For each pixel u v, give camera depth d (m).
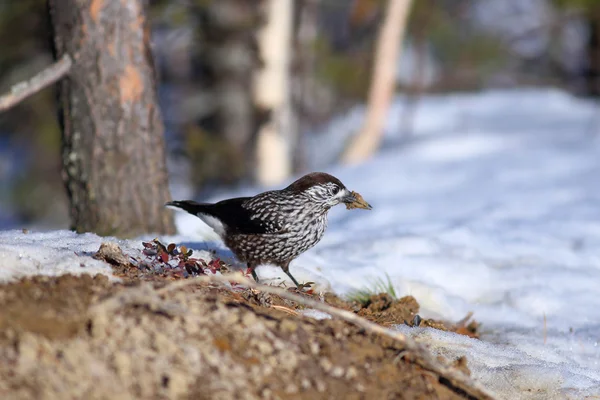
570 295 11.88
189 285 8.45
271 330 7.64
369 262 12.37
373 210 17.70
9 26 23.73
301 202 10.07
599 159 21.47
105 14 11.44
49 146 25.84
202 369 6.91
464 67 34.59
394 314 10.19
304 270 11.13
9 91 11.02
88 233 10.62
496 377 8.38
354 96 31.33
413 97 33.19
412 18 31.31
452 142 25.36
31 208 30.11
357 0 30.95
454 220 16.45
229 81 28.12
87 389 6.40
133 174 11.85
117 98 11.62
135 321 7.23
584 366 9.61
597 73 33.00
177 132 27.78
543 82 36.81
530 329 10.70
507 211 17.11
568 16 33.38
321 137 31.80
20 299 7.22
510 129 28.36
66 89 11.73
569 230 15.52
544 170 20.88
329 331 7.94
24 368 6.45
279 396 6.89
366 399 7.13
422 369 7.76
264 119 26.78
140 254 9.49
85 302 7.36
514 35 35.91
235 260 10.98
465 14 35.12
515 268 12.84
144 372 6.70
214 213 10.42
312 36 29.94
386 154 24.69
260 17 26.45
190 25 26.94
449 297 11.27
